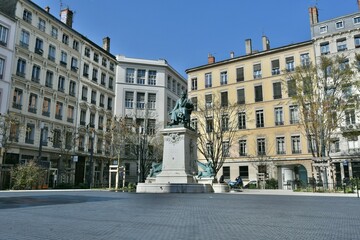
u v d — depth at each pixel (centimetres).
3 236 371
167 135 1900
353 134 3503
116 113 5284
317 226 473
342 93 3056
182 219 543
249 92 4509
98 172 4531
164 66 5841
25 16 3566
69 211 647
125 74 5544
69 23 4422
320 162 2550
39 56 3700
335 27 4016
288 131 4088
